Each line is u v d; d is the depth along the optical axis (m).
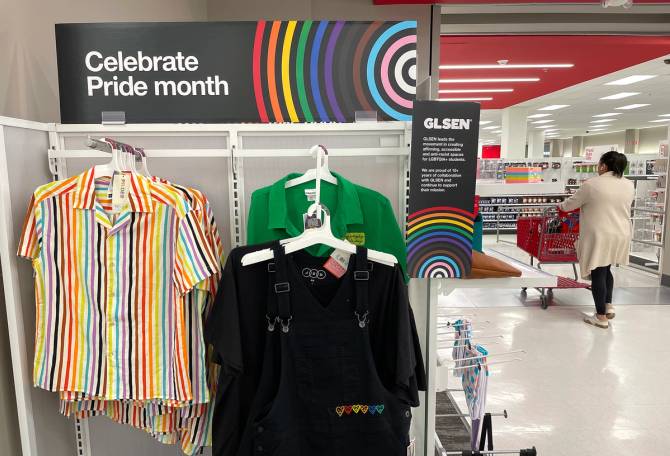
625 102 11.14
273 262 1.19
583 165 8.73
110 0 2.13
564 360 3.69
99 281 1.29
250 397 1.26
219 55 1.50
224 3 3.55
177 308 1.27
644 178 7.61
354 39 1.50
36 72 1.66
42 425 1.42
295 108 1.52
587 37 4.15
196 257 1.23
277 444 1.18
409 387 1.22
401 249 1.36
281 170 1.53
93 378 1.31
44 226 1.27
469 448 2.34
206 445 1.46
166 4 2.74
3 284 1.28
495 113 13.17
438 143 1.28
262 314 1.25
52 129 1.43
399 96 1.53
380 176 1.54
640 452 2.50
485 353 1.72
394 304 1.22
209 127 1.46
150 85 1.50
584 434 2.66
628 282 6.27
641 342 4.07
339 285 1.24
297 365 1.19
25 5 1.59
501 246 9.02
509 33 4.06
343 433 1.21
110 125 1.44
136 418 1.42
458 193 1.30
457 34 4.08
